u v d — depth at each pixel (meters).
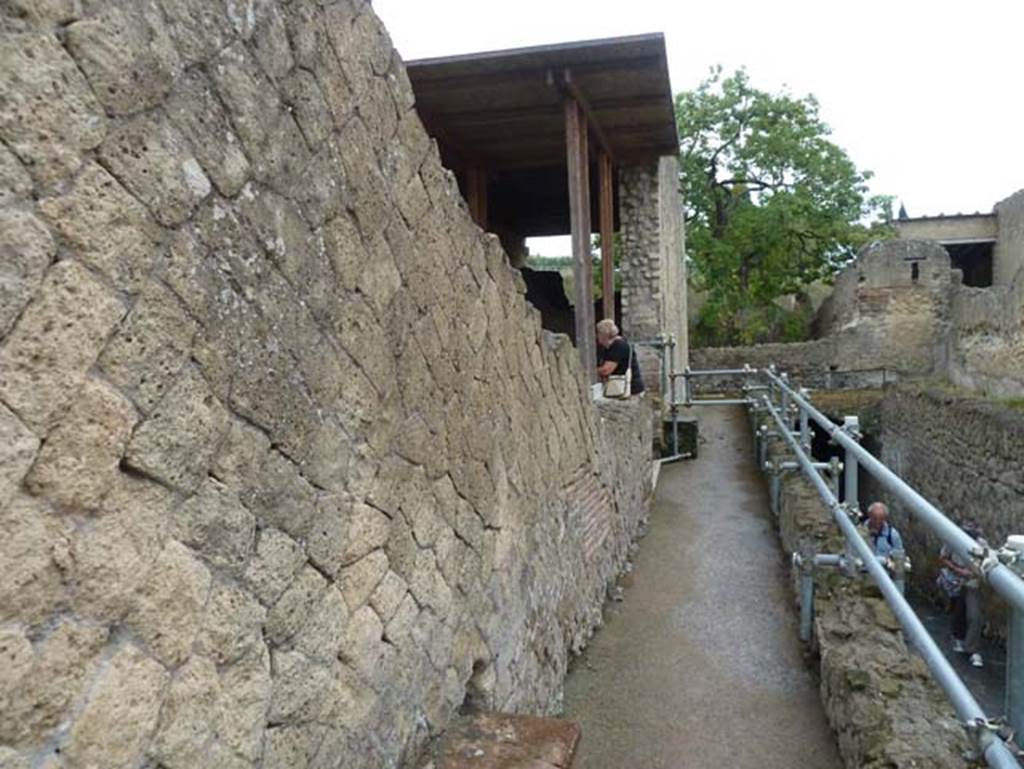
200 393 1.22
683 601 4.54
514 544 2.90
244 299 1.33
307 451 1.53
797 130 22.22
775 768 2.83
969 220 22.28
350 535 1.71
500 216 14.23
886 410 13.60
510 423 2.91
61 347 0.97
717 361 19.23
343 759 1.69
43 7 0.95
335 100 1.63
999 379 12.85
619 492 5.13
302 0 1.51
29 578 0.94
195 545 1.22
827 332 21.14
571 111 7.27
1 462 0.90
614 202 12.74
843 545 3.81
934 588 9.42
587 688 3.50
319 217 1.57
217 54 1.26
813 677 3.52
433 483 2.17
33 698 0.94
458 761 2.10
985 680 6.77
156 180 1.12
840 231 21.39
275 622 1.44
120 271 1.06
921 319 17.58
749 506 6.69
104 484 1.04
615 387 6.93
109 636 1.06
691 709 3.28
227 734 1.30
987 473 8.80
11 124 0.91
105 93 1.03
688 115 22.48
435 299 2.18
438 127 8.51
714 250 21.84
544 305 14.68
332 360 1.62
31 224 0.93
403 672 1.98
